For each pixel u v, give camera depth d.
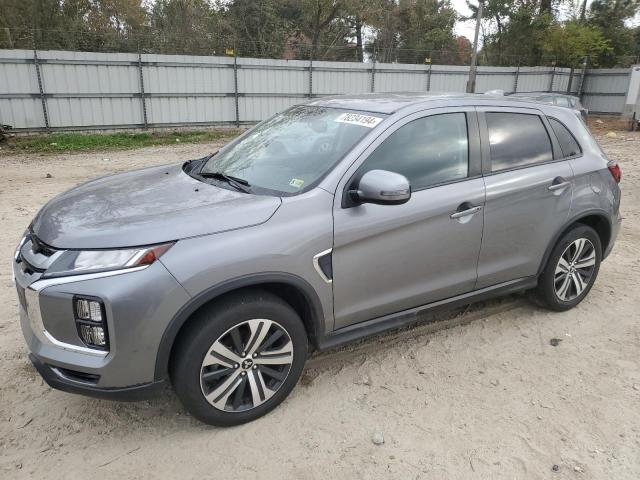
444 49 41.94
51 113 17.95
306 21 35.38
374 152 3.34
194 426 3.12
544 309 4.64
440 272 3.65
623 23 36.09
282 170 3.43
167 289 2.62
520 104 4.18
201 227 2.80
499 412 3.29
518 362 3.85
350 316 3.33
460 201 3.59
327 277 3.14
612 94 29.23
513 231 3.95
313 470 2.80
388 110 3.58
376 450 2.95
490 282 3.99
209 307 2.86
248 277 2.82
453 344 4.07
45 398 3.34
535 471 2.83
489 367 3.78
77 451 2.91
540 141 4.19
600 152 4.60
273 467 2.82
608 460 2.92
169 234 2.72
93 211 3.03
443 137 3.66
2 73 16.94
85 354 2.66
